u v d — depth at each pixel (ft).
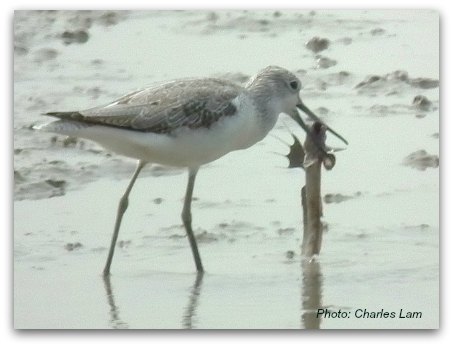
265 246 43.45
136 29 72.38
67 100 59.88
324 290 39.34
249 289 39.58
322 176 49.85
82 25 72.95
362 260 42.04
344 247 43.21
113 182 50.01
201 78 43.91
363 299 38.63
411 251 42.73
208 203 47.55
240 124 43.29
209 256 42.68
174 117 41.78
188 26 72.84
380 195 47.91
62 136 54.03
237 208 46.98
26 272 41.06
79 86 62.28
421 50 67.00
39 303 38.37
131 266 41.93
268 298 38.73
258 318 37.01
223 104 42.60
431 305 38.17
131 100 42.06
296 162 46.11
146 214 46.70
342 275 40.65
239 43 69.21
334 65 64.90
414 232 44.42
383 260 41.96
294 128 55.47
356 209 46.60
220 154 43.55
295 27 72.18
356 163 51.16
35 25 72.64
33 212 46.68
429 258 42.04
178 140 41.98
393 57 65.92
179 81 43.21
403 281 40.04
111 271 41.42
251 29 71.92
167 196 48.52
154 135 41.60
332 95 59.98
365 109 57.72
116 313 37.47
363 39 69.21
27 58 67.46
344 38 69.46
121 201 42.32
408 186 48.78
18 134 55.01
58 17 73.97
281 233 44.68
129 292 39.40
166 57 67.15
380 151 52.42
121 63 66.39
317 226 42.32
